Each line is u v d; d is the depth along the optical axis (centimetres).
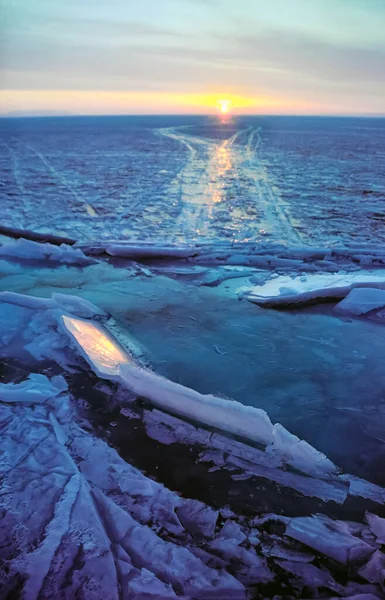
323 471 260
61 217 926
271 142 2909
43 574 186
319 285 513
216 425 291
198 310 473
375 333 426
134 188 1275
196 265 615
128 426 292
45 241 723
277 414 311
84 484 235
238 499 240
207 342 406
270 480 252
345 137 3344
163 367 367
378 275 577
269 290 515
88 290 523
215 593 188
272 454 270
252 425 283
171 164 1808
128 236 791
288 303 484
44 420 288
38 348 375
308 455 263
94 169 1636
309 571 201
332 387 342
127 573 189
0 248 631
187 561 200
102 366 347
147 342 406
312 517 229
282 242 757
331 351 393
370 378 353
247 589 191
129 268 598
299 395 332
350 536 216
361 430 297
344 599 185
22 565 189
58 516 212
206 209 1022
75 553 195
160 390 314
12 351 372
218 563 203
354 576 200
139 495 236
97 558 194
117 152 2225
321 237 804
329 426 300
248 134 3678
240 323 444
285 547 213
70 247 651
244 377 354
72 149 2334
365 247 699
